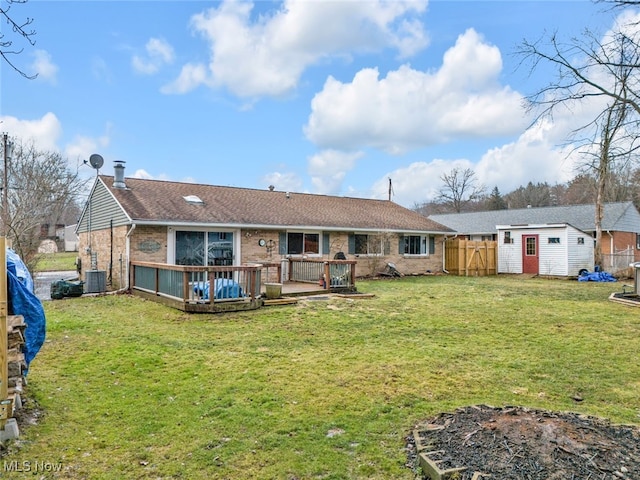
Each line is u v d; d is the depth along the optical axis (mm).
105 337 7430
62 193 21359
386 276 19766
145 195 15375
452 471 2928
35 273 16656
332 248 18375
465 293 13898
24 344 4250
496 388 5043
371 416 4199
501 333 7980
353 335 7762
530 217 28219
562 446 3164
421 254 21750
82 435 3809
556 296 13289
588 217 24875
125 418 4172
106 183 15383
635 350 6797
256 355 6422
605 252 23734
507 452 3119
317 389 4977
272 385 5109
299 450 3535
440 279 19297
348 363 6027
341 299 11891
